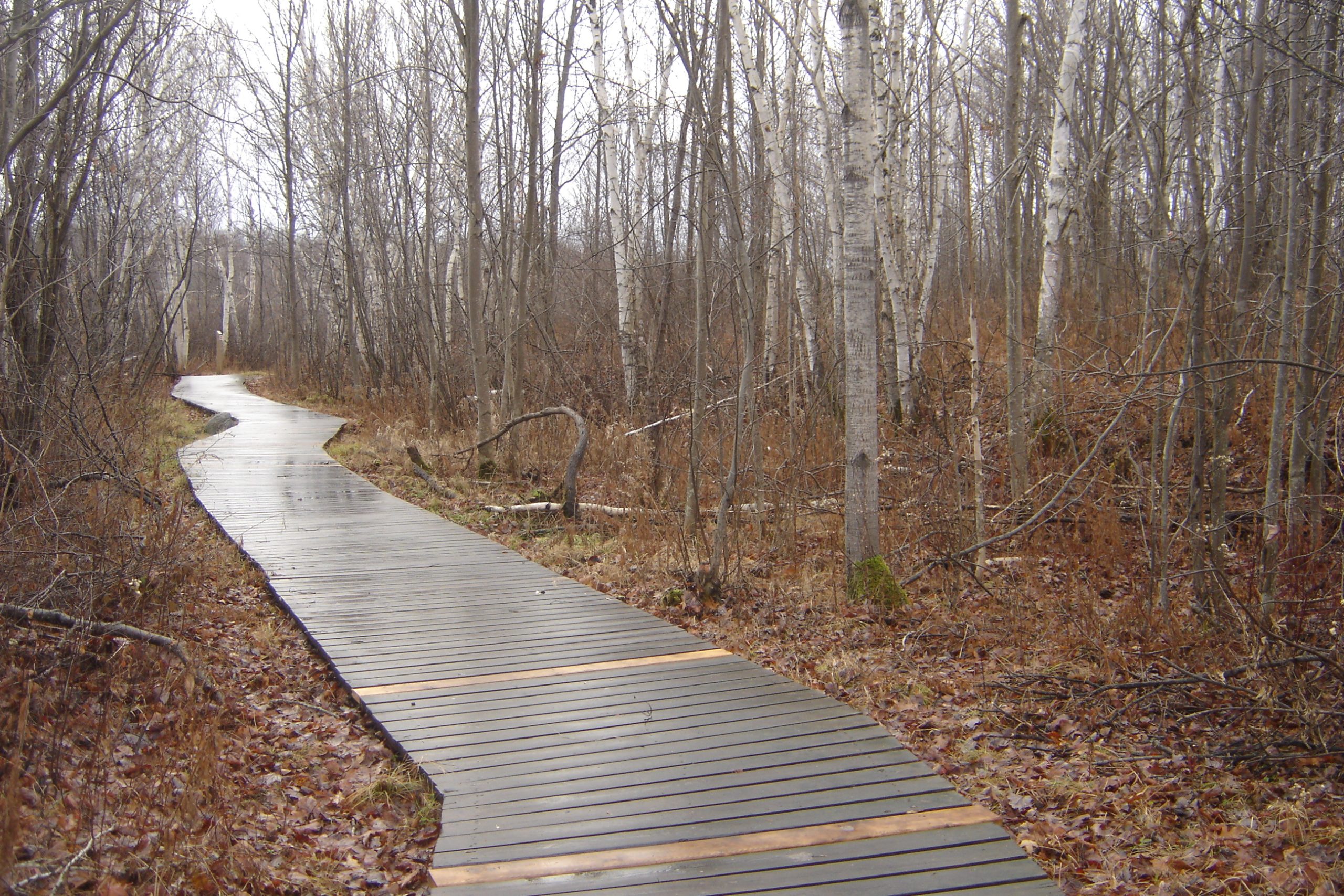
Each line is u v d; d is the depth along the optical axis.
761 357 12.30
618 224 15.77
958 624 6.93
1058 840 3.98
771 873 3.37
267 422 20.22
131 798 3.88
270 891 3.57
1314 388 7.00
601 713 4.98
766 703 5.08
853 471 7.33
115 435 8.85
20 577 5.58
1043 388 10.52
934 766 4.70
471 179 12.91
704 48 7.83
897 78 12.52
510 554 8.80
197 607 6.80
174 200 24.11
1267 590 5.84
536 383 16.89
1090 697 5.45
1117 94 10.92
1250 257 6.39
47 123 8.60
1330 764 4.57
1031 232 15.84
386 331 25.52
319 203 27.23
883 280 13.45
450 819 3.87
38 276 7.97
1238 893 3.54
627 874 3.40
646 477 10.66
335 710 5.43
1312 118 6.48
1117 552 8.04
